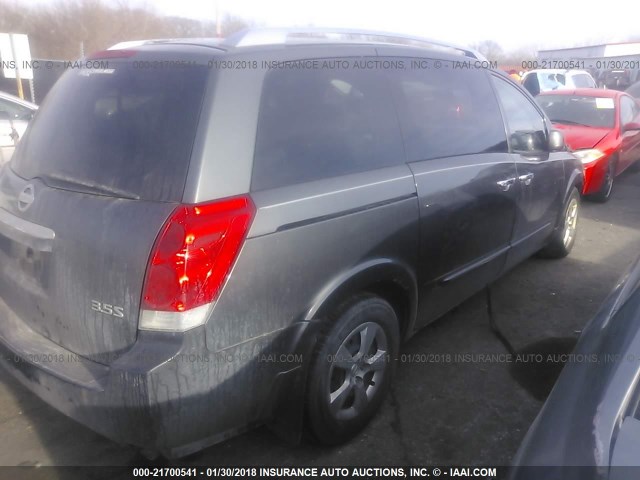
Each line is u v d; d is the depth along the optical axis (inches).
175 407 82.8
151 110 91.9
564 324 163.2
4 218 103.0
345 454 109.3
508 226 154.0
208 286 81.7
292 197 92.4
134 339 83.0
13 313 105.2
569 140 307.0
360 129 110.2
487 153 144.3
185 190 83.0
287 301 92.5
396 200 110.7
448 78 137.3
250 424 94.5
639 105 398.9
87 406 86.2
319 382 100.5
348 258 101.7
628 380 62.9
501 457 109.0
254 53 96.5
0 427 114.4
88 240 86.4
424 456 109.0
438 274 127.9
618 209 302.8
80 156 96.3
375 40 123.4
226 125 88.0
